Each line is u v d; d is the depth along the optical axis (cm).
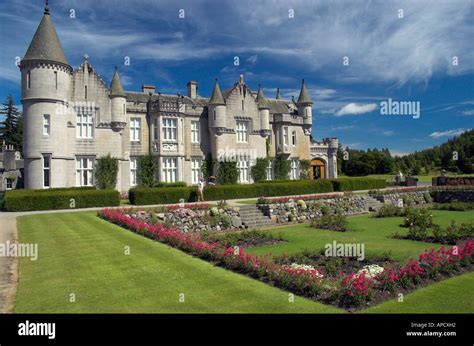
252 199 2934
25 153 2855
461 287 833
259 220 2072
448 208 2627
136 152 3406
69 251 1143
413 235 1504
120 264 997
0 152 5497
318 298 749
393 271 838
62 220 1770
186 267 970
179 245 1209
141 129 3444
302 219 2239
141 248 1187
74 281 854
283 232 1725
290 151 4388
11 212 2156
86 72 3134
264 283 844
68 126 3030
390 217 2258
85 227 1573
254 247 1353
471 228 1477
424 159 10106
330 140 5062
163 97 3881
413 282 844
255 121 4038
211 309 693
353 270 998
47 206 2272
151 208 1905
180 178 3506
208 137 3800
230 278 875
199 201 2678
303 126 4619
